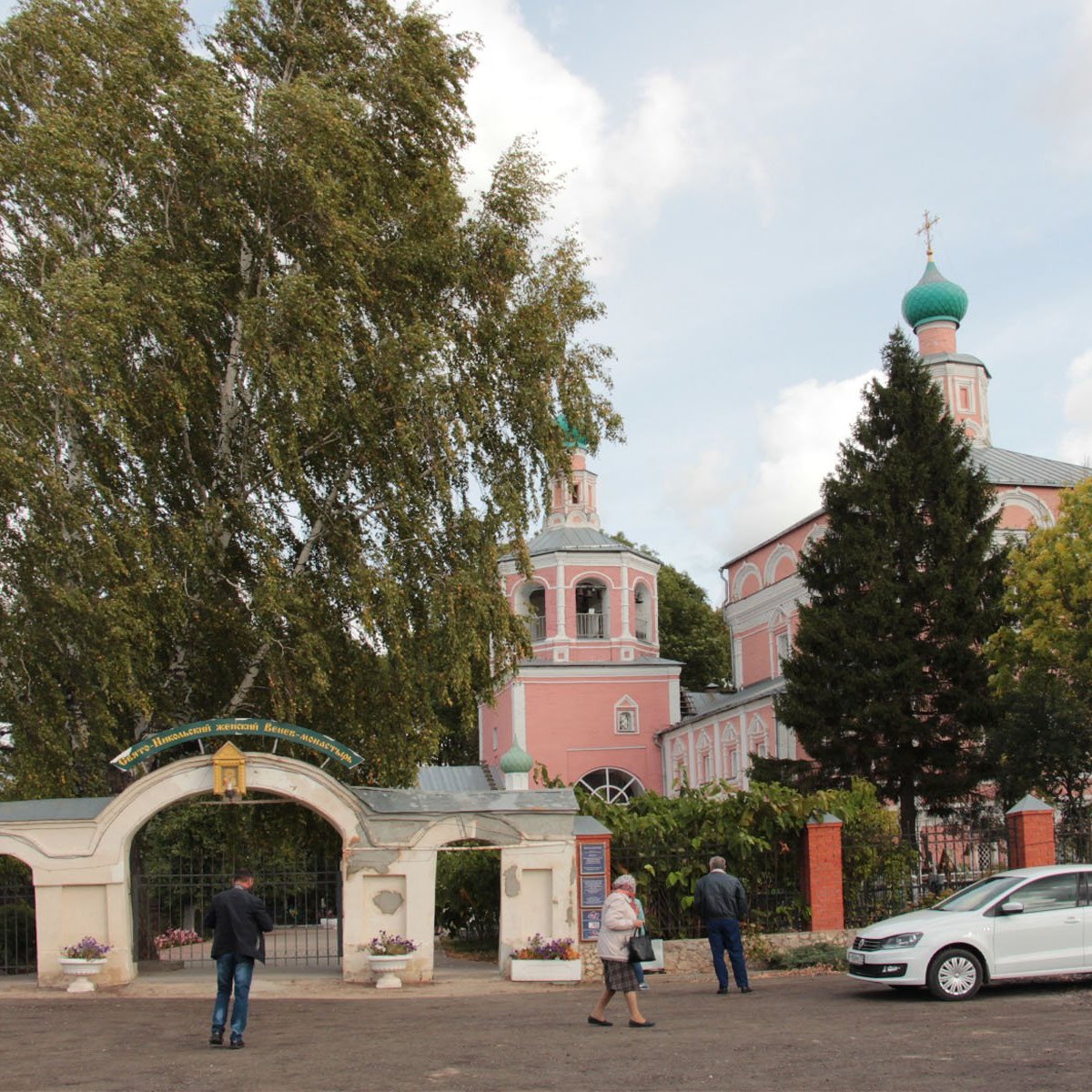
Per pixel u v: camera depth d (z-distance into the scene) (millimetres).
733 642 55844
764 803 20203
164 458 19766
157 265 19094
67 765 18953
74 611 17750
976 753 30266
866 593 30531
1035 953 14703
